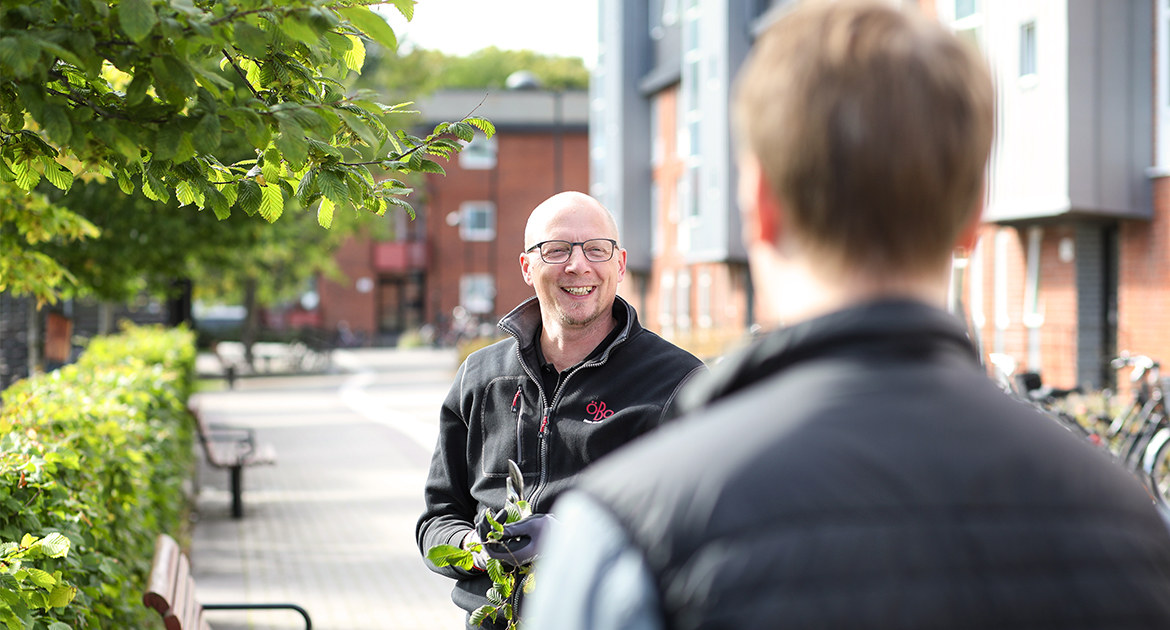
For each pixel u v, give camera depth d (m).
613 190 32.47
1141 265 12.80
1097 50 12.62
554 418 2.99
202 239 10.75
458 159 51.12
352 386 26.52
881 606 0.91
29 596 2.76
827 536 0.92
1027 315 14.25
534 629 1.01
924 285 1.05
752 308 24.66
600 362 2.98
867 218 1.01
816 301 1.06
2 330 10.95
